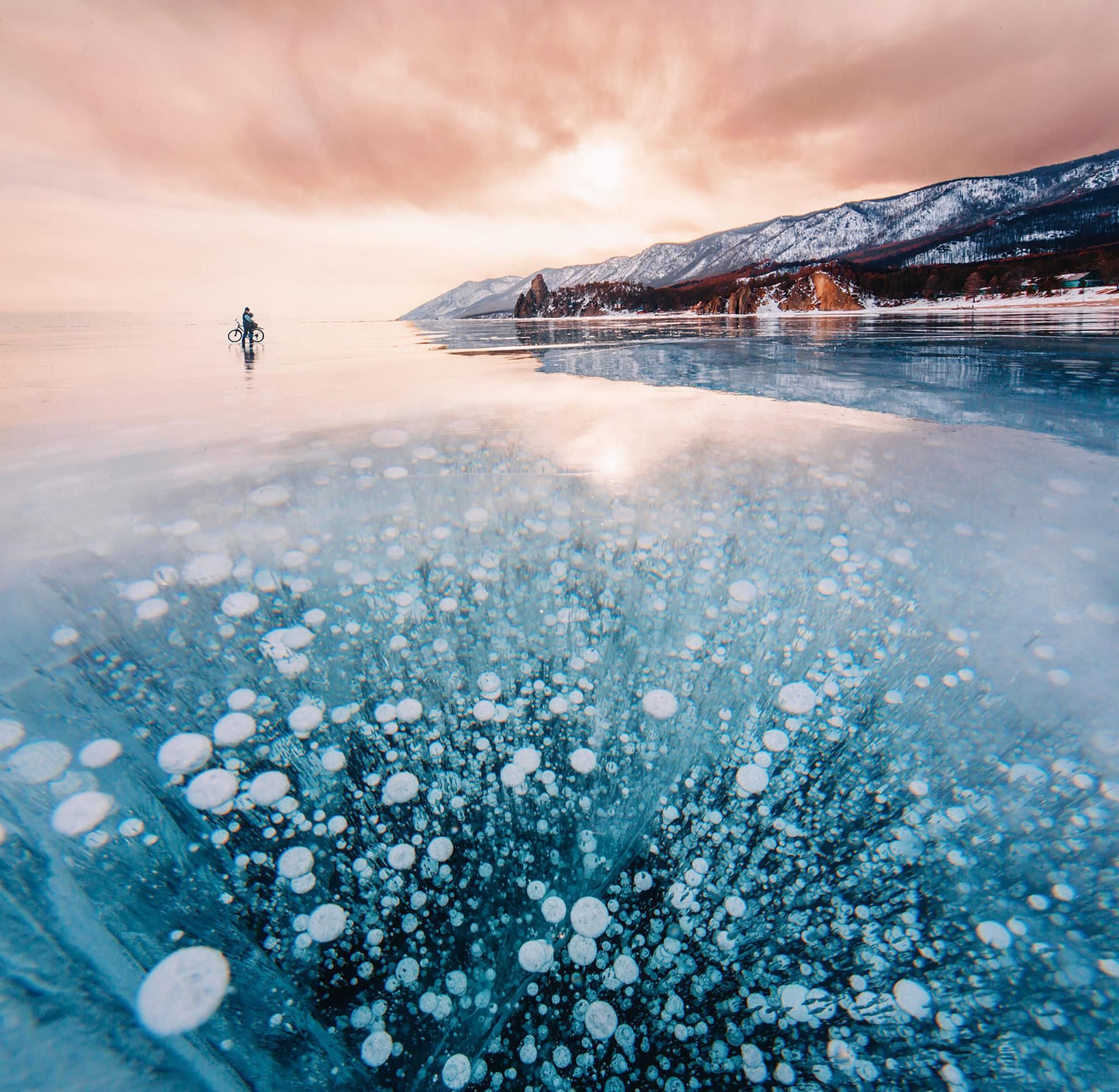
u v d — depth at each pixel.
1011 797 0.72
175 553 1.32
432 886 0.66
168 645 1.02
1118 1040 0.50
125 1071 0.44
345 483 1.75
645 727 0.88
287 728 0.87
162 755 0.80
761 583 1.20
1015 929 0.59
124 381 4.46
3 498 1.61
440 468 1.88
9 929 0.52
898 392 3.07
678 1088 0.50
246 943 0.59
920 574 1.19
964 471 1.72
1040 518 1.39
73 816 0.69
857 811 0.73
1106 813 0.69
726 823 0.73
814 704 0.89
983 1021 0.52
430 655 1.03
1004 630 1.00
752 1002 0.55
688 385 3.59
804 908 0.63
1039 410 2.52
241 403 3.21
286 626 1.10
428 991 0.57
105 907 0.58
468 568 1.29
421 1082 0.51
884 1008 0.54
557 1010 0.56
